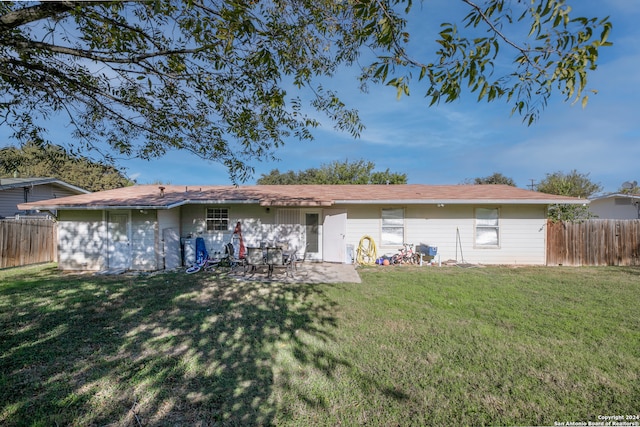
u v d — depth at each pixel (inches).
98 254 398.6
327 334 177.5
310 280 325.1
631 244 429.1
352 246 451.8
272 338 171.6
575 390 123.3
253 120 161.6
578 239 432.8
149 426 101.7
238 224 430.0
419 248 445.7
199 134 167.6
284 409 111.3
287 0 121.9
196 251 430.9
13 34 117.4
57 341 166.4
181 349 157.8
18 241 419.2
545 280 325.7
